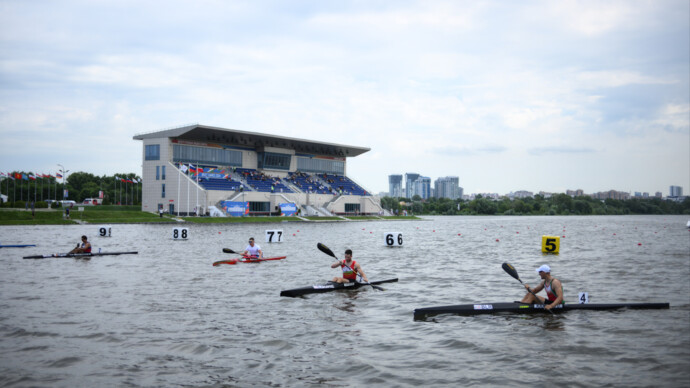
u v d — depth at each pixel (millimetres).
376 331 13555
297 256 34406
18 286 20812
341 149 142250
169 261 30516
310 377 9992
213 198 100750
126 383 9625
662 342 12453
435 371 10336
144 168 108500
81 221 81750
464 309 15523
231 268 27234
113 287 20609
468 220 147875
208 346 12016
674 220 161000
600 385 9539
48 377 9922
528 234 67875
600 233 71312
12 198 166500
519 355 11414
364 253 37500
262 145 124500
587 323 14445
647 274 25375
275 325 14148
